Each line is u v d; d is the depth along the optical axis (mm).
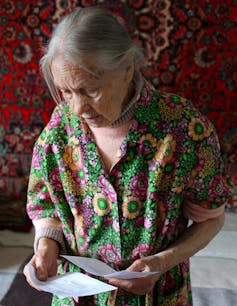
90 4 2461
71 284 957
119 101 842
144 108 904
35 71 2586
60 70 768
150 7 2443
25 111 2678
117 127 911
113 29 757
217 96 2596
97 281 947
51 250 1041
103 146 936
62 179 978
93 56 739
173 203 936
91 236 992
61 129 978
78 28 742
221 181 969
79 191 979
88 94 792
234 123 2631
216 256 2398
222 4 2418
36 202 1095
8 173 2809
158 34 2490
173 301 1039
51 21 2496
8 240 2543
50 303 2051
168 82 2588
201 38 2488
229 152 2674
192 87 2590
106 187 933
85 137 939
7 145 2758
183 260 1000
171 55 2529
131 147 914
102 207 956
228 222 2676
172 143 903
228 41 2488
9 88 2641
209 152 930
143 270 927
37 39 2531
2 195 2748
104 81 774
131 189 928
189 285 1111
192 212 1011
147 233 943
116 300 1028
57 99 917
